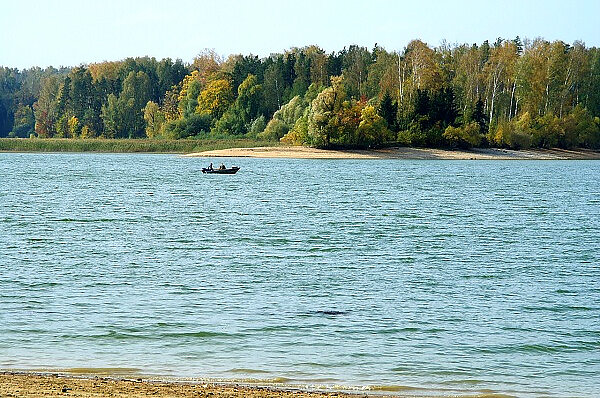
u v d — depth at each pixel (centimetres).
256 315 6112
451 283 7619
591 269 8538
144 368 4681
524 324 5953
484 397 4253
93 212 14225
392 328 5766
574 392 4394
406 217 13788
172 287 7206
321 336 5509
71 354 4962
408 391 4322
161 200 16825
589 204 16675
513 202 16975
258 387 4262
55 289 7031
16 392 3806
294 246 10100
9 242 10156
